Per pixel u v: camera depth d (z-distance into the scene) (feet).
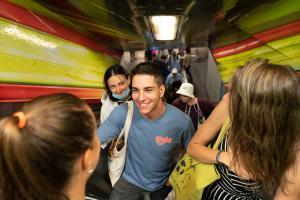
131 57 18.79
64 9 5.97
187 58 18.92
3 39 3.99
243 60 9.07
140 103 4.54
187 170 4.13
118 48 15.14
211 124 3.71
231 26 9.51
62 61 6.49
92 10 6.76
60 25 6.38
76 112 1.88
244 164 2.92
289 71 2.58
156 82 4.51
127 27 10.19
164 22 9.67
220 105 3.64
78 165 1.93
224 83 12.71
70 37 7.14
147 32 12.28
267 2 5.87
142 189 5.35
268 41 6.40
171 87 11.52
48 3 5.36
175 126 4.88
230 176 3.35
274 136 2.60
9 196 1.78
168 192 5.76
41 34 5.32
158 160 5.07
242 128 2.73
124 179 5.46
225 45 11.97
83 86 8.20
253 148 2.72
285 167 2.73
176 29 12.06
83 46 8.46
